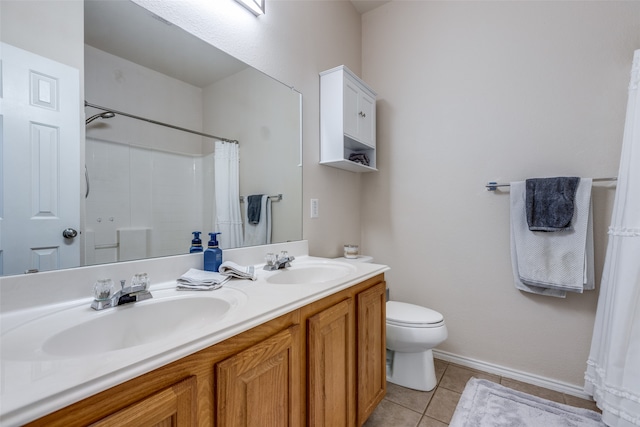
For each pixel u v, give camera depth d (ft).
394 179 7.43
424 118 7.04
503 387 5.58
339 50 6.98
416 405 5.11
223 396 2.14
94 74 3.00
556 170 5.60
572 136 5.46
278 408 2.66
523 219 5.65
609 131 5.16
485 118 6.30
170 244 3.62
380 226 7.63
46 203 2.64
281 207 5.28
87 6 2.96
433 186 6.90
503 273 6.10
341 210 7.02
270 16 5.09
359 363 3.98
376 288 4.50
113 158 3.13
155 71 3.52
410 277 7.20
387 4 7.59
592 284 5.11
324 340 3.26
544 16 5.72
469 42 6.48
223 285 3.37
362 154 7.24
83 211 2.87
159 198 3.53
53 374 1.50
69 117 2.80
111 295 2.65
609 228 4.84
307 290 3.18
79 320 2.34
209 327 2.12
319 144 6.22
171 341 1.89
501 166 6.12
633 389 4.17
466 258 6.51
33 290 2.47
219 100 4.25
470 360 6.42
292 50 5.55
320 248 6.27
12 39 2.48
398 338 5.39
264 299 2.84
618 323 4.37
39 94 2.61
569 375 5.45
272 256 4.42
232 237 4.40
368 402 4.20
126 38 3.26
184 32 3.83
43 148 2.63
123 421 1.59
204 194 4.05
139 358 1.68
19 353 1.85
